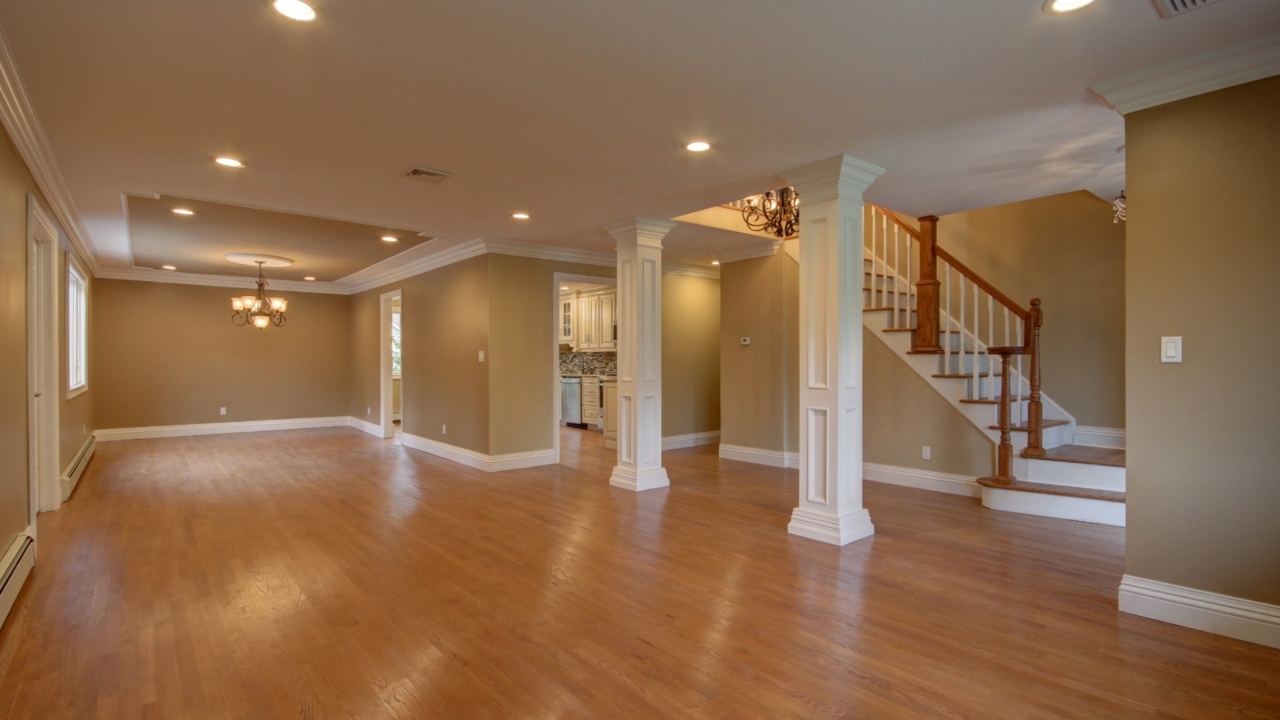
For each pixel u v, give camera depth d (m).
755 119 2.99
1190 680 2.20
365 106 2.79
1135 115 2.67
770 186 4.14
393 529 4.17
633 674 2.29
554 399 6.69
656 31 2.18
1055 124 3.08
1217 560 2.53
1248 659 2.33
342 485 5.57
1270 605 2.42
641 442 5.36
